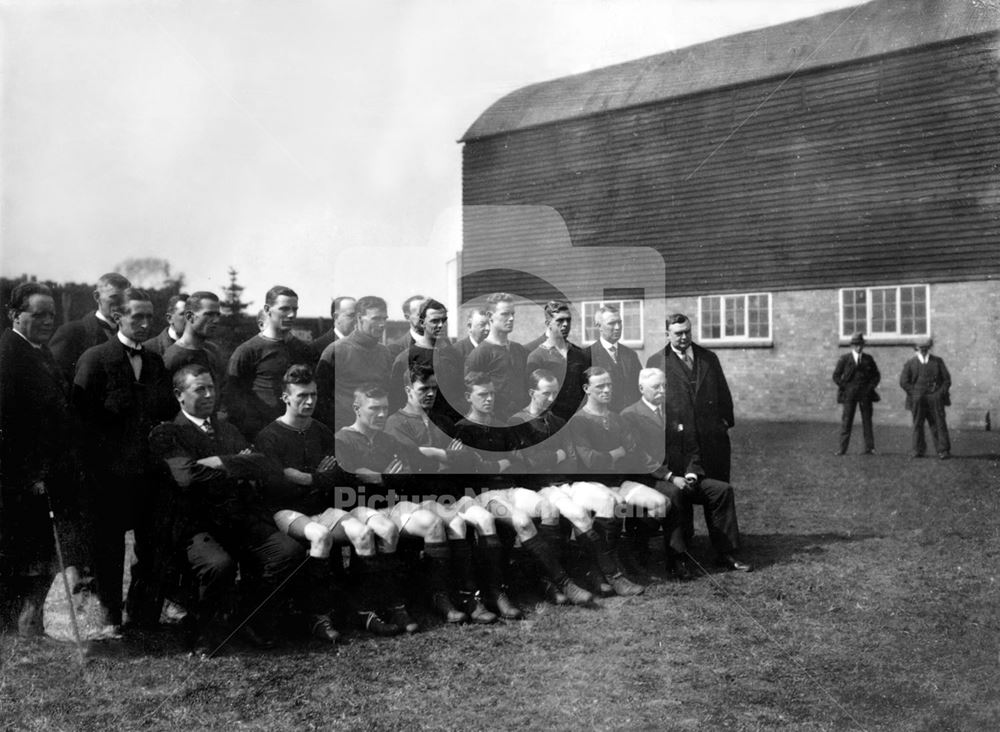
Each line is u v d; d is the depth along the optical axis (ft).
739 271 33.35
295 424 12.93
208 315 14.10
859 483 22.39
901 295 33.76
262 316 14.89
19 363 12.26
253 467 12.26
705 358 16.11
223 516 11.96
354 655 11.63
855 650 11.73
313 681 10.82
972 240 32.19
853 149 31.55
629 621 12.71
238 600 12.01
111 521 12.32
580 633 12.31
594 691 10.48
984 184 31.40
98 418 12.19
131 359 12.43
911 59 30.50
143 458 12.26
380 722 9.77
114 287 13.25
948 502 19.76
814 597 13.70
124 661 11.44
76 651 11.64
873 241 32.78
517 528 13.48
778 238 33.27
